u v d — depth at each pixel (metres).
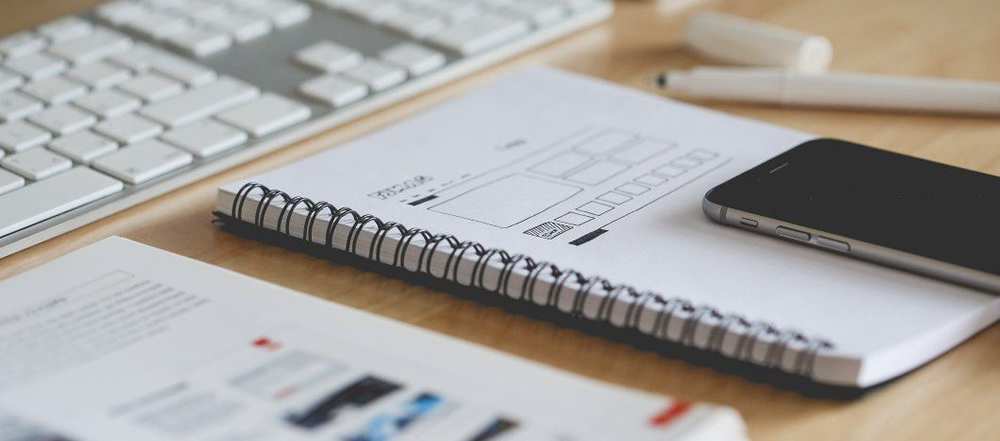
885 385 0.51
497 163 0.71
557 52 0.93
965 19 0.98
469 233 0.61
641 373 0.53
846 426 0.49
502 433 0.44
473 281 0.57
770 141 0.73
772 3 1.03
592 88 0.83
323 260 0.63
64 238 0.66
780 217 0.59
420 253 0.59
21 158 0.72
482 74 0.89
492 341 0.55
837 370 0.49
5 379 0.49
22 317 0.54
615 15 1.01
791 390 0.51
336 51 0.88
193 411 0.46
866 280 0.56
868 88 0.81
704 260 0.58
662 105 0.80
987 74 0.87
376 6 0.96
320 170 0.70
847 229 0.58
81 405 0.47
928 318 0.52
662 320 0.52
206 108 0.79
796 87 0.82
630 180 0.68
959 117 0.80
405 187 0.67
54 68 0.85
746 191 0.63
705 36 0.91
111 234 0.66
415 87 0.85
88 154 0.72
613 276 0.56
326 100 0.81
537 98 0.81
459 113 0.79
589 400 0.46
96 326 0.53
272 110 0.79
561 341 0.55
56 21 0.96
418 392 0.47
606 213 0.63
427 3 0.97
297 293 0.55
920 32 0.96
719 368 0.52
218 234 0.66
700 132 0.75
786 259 0.58
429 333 0.52
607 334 0.55
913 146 0.76
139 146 0.74
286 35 0.92
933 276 0.56
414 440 0.44
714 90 0.84
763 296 0.54
